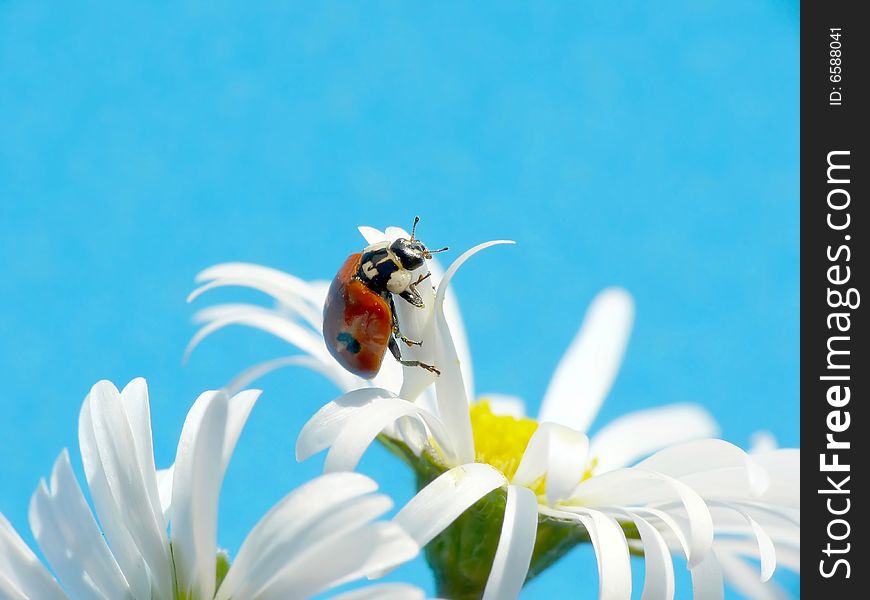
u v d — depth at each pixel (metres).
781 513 0.11
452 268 0.11
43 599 0.10
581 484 0.11
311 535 0.10
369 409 0.10
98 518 0.10
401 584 0.10
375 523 0.10
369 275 0.11
